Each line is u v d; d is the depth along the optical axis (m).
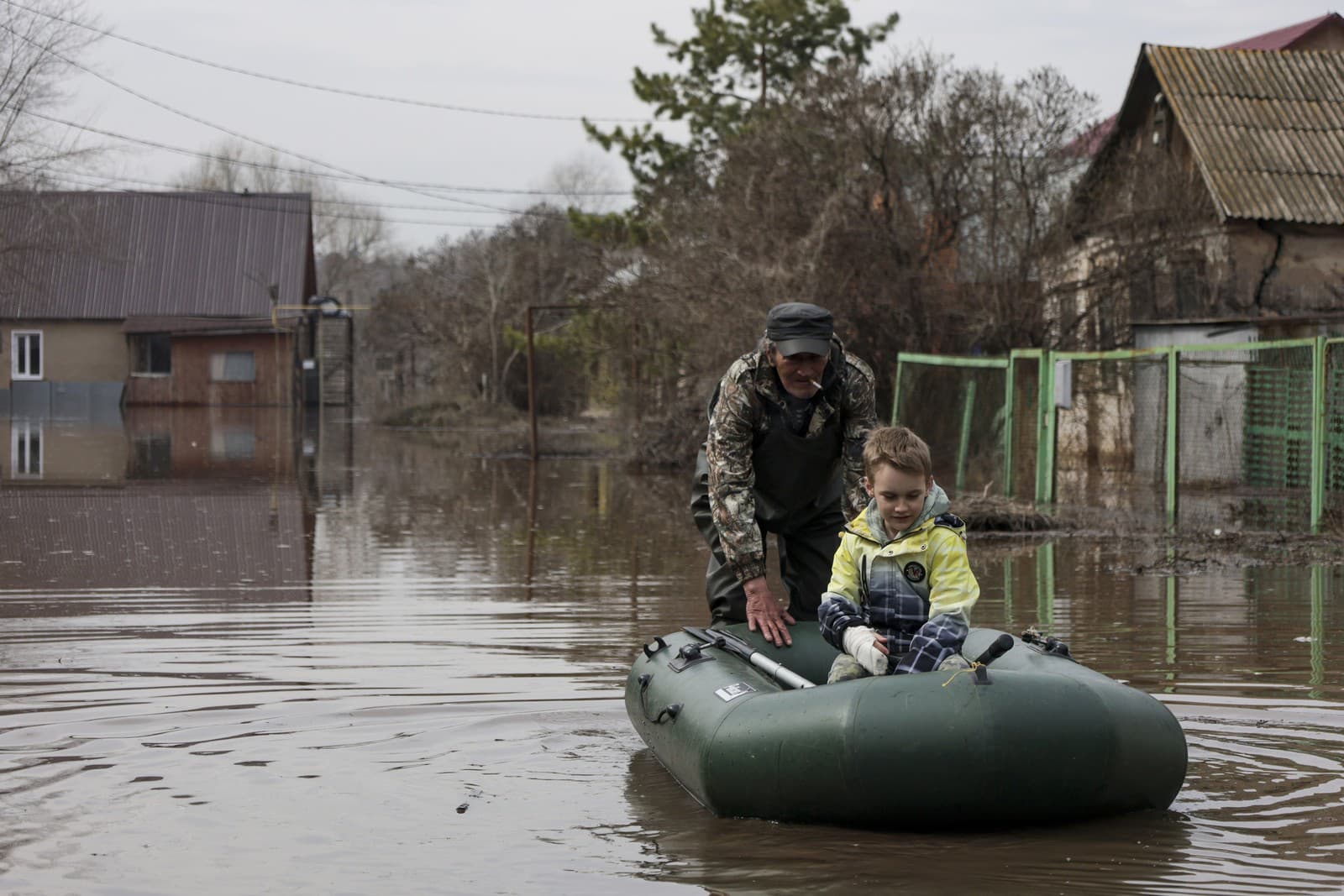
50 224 46.47
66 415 46.56
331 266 81.25
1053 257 20.81
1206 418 17.97
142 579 10.16
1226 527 13.32
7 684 6.45
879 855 4.06
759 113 28.78
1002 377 17.17
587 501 17.31
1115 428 19.98
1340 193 20.97
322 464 23.83
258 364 49.34
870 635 4.46
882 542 4.62
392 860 4.02
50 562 11.09
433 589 9.75
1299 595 9.29
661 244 22.83
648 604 9.05
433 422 41.53
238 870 3.93
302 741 5.41
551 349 40.03
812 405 5.31
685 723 4.70
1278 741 5.35
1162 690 6.26
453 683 6.51
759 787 4.34
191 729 5.61
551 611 8.73
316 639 7.68
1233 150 21.39
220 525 14.02
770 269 20.00
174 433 33.94
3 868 3.94
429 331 49.88
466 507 16.36
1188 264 20.81
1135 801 4.35
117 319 49.88
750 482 5.39
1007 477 15.73
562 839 4.22
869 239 20.81
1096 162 22.11
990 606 8.81
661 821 4.40
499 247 48.41
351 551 12.04
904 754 4.16
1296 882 3.81
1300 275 20.97
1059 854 4.06
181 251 51.22
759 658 5.02
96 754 5.20
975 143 21.16
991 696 4.20
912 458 4.49
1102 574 10.42
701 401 22.09
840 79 21.38
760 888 3.77
